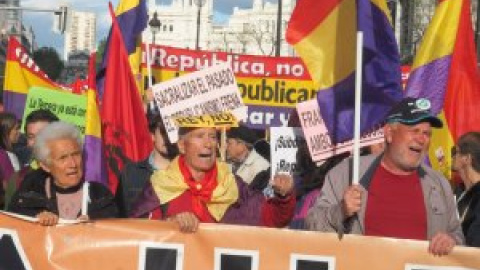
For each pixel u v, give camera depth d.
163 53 10.45
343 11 5.93
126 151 5.94
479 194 5.52
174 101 6.20
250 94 10.55
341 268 4.79
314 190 6.75
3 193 5.89
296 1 5.95
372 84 5.87
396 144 4.86
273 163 8.54
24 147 9.24
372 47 5.80
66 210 5.12
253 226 4.82
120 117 5.93
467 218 5.50
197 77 6.18
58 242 4.79
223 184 5.29
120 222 4.81
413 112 4.80
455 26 6.50
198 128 5.19
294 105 10.52
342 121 5.93
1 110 10.11
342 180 5.10
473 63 6.56
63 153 4.99
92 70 5.27
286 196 5.09
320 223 4.95
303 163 7.76
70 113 8.17
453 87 6.58
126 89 5.94
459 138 6.00
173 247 4.80
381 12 5.90
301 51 5.95
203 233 4.82
